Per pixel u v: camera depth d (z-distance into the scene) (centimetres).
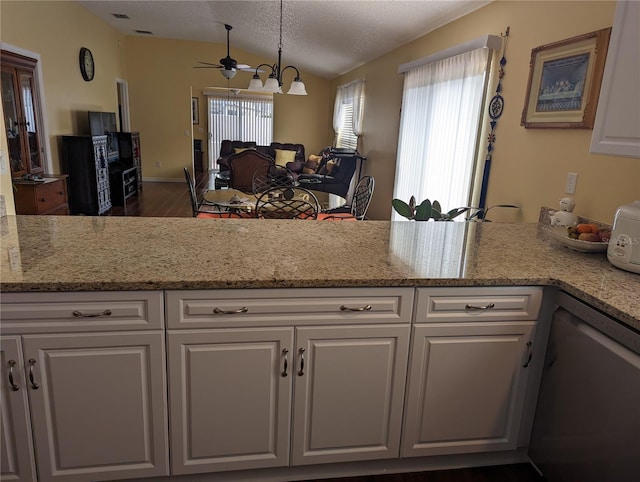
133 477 155
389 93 561
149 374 145
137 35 866
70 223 205
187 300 141
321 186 677
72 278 134
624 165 199
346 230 218
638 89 152
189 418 152
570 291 153
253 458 162
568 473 154
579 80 223
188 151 942
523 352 169
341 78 874
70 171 569
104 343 139
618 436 130
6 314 132
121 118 886
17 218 210
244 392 153
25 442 143
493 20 310
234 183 527
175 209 650
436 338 161
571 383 152
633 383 124
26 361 136
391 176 554
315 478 174
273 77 512
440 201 392
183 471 157
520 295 162
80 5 631
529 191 268
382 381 162
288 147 996
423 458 180
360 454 169
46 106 523
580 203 227
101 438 148
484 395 170
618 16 159
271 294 146
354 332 154
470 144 334
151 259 156
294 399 157
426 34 434
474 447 176
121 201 666
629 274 166
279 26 610
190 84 921
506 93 292
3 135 211
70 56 596
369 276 151
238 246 179
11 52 440
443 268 165
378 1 390
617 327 132
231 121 1134
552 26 247
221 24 719
